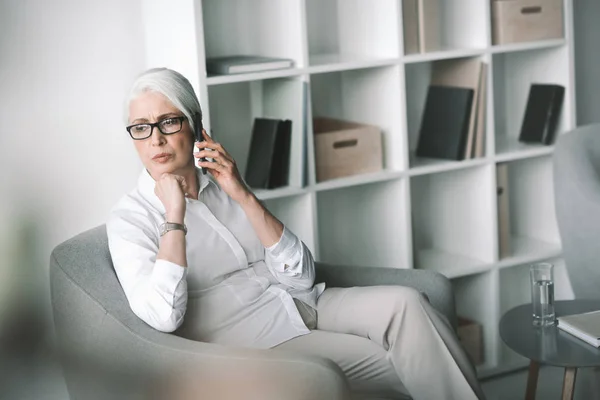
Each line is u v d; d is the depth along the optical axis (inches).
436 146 144.7
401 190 136.2
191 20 115.3
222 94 135.1
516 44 143.3
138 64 127.9
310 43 141.3
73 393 99.6
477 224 147.5
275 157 126.6
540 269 109.8
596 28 165.3
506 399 137.9
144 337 89.0
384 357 99.9
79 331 94.1
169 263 91.4
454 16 145.3
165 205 95.4
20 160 120.0
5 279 120.8
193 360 85.8
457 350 98.7
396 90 134.0
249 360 84.2
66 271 96.4
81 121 123.8
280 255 103.6
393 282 110.7
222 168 101.2
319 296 107.4
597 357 100.5
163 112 96.9
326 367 82.7
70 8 121.2
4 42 117.1
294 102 126.5
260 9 131.4
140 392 89.8
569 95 149.5
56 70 121.1
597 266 133.7
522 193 160.9
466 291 150.5
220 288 100.5
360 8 138.2
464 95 140.7
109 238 96.8
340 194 145.4
